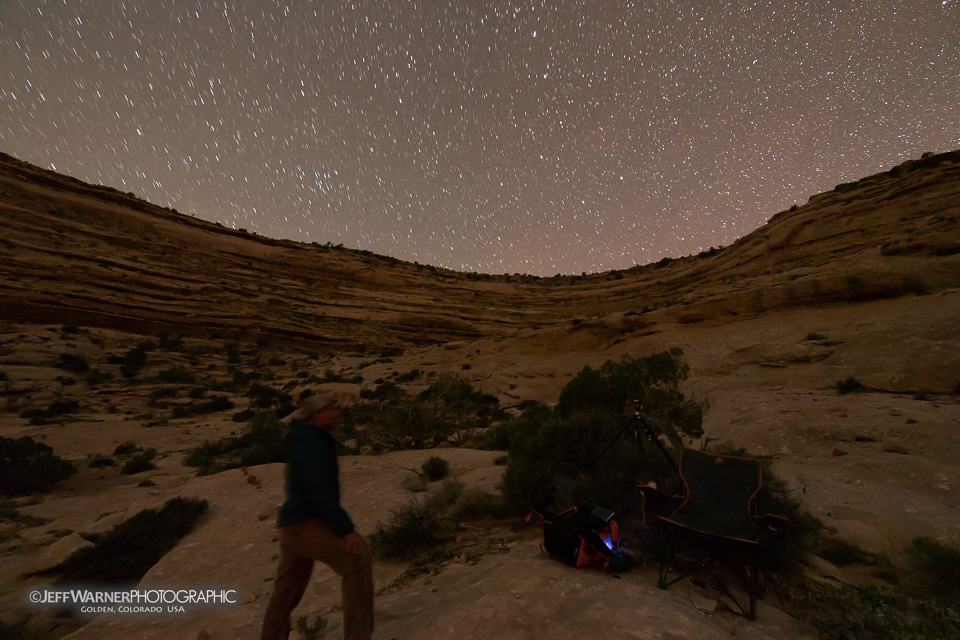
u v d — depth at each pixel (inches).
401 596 149.5
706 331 1070.4
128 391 1239.5
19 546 332.8
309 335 2220.7
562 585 124.6
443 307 2839.6
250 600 173.6
